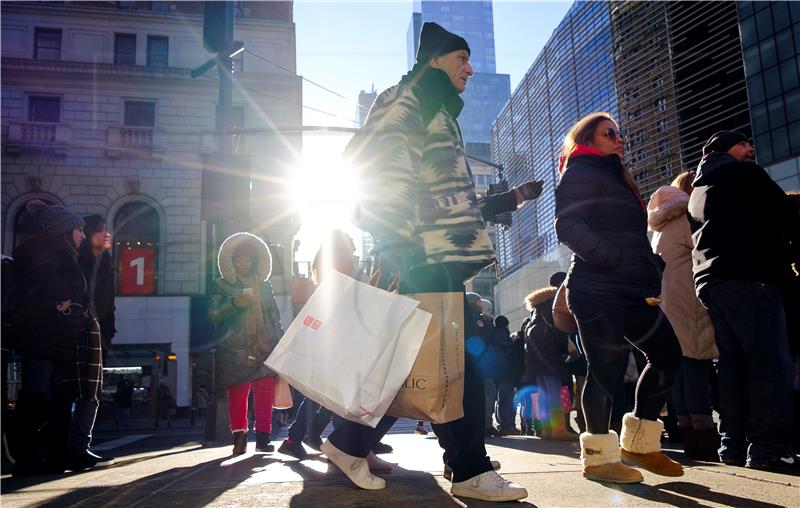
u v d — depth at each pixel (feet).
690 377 12.67
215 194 26.61
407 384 7.41
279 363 7.48
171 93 83.41
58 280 13.24
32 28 82.69
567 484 8.52
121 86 82.23
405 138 7.78
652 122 104.99
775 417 10.18
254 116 85.25
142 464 13.87
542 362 21.47
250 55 88.02
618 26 108.37
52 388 13.29
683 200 12.98
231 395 16.02
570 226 9.11
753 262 10.62
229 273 15.85
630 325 9.35
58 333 13.16
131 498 7.91
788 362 10.47
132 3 86.99
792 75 87.97
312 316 7.66
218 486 8.88
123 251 79.25
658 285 9.34
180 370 77.61
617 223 9.27
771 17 91.81
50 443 13.23
